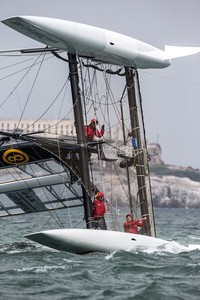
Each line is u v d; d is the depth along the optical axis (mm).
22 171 94938
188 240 127875
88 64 95812
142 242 88938
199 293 62562
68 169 91500
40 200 100938
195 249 94000
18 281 67000
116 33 95562
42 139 90125
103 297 60656
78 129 92000
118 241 86625
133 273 72688
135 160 96562
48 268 75125
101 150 92938
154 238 91125
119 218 94875
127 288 64688
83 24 91750
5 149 91688
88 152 92812
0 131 89375
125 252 84938
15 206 104625
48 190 97500
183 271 73750
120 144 96938
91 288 64438
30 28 88312
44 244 85125
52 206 101438
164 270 74375
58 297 60406
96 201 90938
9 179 96812
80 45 91312
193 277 70312
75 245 84375
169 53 101625
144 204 95750
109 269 74312
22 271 73125
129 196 97125
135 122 97875
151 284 65250
